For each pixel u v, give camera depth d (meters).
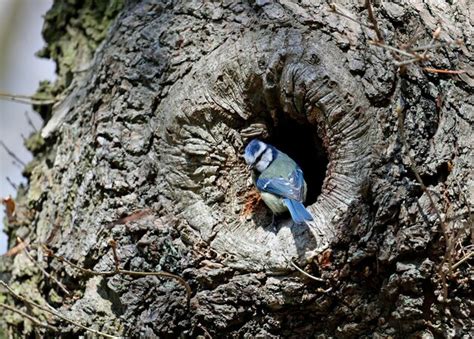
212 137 6.27
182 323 6.04
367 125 5.90
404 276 5.69
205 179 6.24
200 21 6.45
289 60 6.03
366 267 5.76
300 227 5.91
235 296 5.91
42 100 7.77
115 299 6.38
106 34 7.47
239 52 6.18
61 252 6.62
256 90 6.20
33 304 6.27
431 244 5.70
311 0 6.29
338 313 5.84
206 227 6.11
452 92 6.05
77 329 6.43
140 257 6.22
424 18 6.30
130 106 6.49
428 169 5.83
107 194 6.42
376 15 6.24
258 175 6.26
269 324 5.91
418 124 5.90
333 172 5.93
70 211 6.75
